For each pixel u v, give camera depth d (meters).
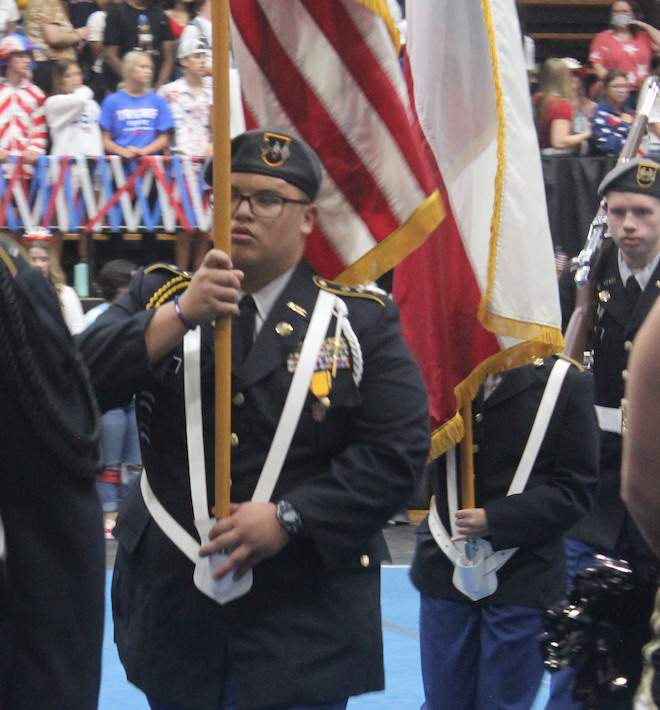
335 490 5.67
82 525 4.25
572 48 28.58
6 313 4.14
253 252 5.88
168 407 5.87
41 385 4.18
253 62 7.25
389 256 7.07
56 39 18.77
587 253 9.91
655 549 4.13
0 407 4.14
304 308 5.96
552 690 7.53
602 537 9.17
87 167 18.92
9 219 18.70
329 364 5.85
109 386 5.64
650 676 4.10
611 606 5.32
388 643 12.59
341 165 7.15
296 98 7.20
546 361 8.04
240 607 5.67
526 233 7.90
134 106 19.17
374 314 6.07
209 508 5.78
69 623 4.19
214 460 5.81
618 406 9.50
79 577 4.23
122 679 11.33
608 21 28.72
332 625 5.72
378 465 5.75
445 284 8.01
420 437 5.88
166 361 5.84
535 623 7.68
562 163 19.83
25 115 18.67
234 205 5.90
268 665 5.59
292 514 5.58
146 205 19.23
